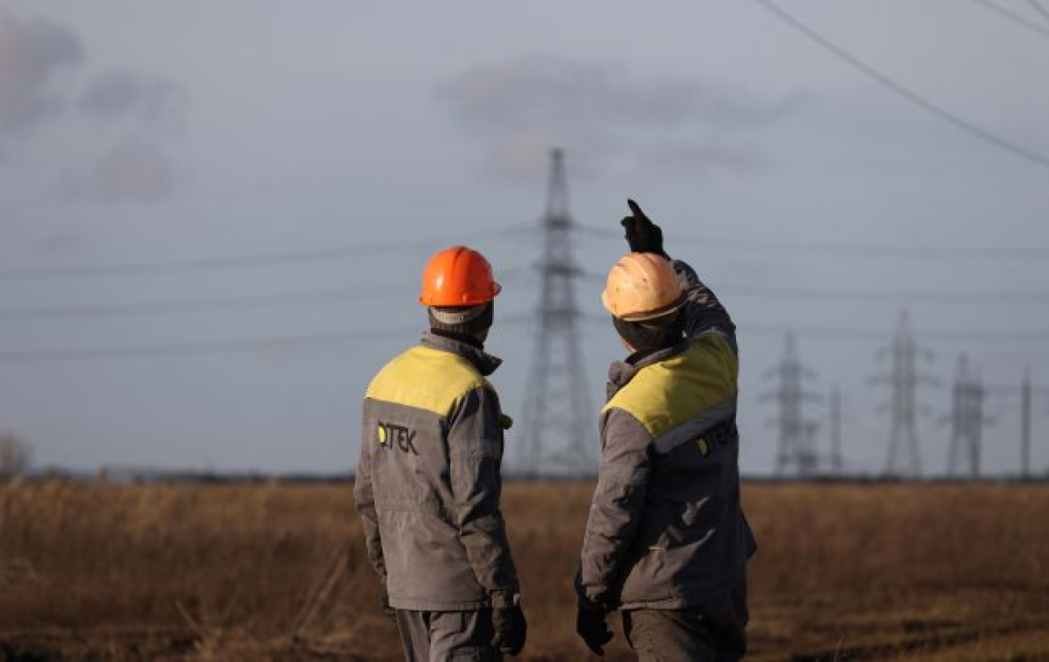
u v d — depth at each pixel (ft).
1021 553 273.54
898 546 280.51
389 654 152.35
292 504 351.05
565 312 615.57
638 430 68.13
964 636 170.81
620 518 67.72
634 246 76.64
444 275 74.59
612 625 167.63
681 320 71.41
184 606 175.94
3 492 223.30
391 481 73.31
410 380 73.26
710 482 69.82
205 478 495.41
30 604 174.91
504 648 71.00
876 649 159.74
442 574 71.92
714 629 70.33
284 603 168.35
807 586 231.30
